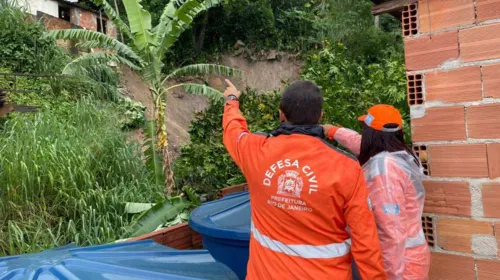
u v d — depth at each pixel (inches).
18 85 311.1
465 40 85.7
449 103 88.0
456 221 87.4
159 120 233.3
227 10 622.5
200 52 619.2
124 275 62.9
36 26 363.9
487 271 83.6
